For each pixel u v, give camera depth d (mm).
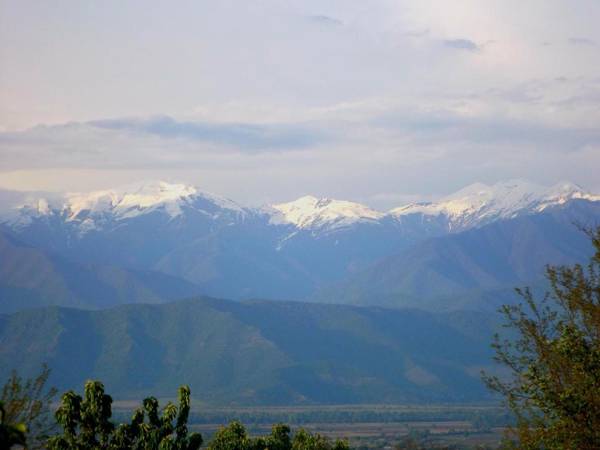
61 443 67938
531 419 57125
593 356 54781
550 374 56125
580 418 53438
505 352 58438
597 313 55062
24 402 58156
